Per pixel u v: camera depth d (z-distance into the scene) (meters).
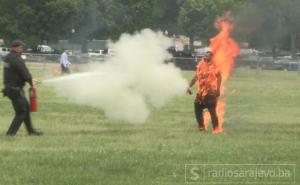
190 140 27.03
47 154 22.98
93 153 23.22
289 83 74.81
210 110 30.23
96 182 18.67
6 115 36.91
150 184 18.59
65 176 19.38
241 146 25.39
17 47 27.64
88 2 145.12
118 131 29.89
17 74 27.56
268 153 23.67
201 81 30.27
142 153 23.36
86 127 31.23
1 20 143.75
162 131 30.14
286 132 30.31
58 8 142.25
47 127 31.06
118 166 20.89
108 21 145.88
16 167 20.67
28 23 144.50
